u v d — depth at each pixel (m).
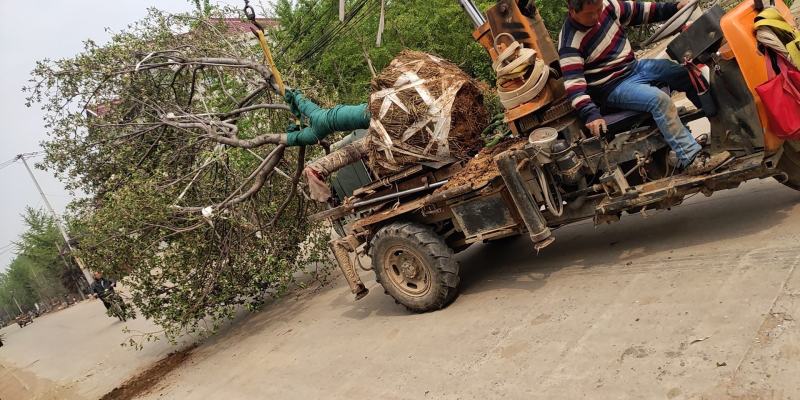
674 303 3.48
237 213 7.53
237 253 7.71
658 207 4.16
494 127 5.25
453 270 5.06
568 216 4.54
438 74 5.13
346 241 5.89
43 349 16.19
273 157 7.30
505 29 4.37
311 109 6.60
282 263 7.86
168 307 7.55
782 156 3.92
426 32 15.72
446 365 3.99
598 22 4.09
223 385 5.88
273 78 7.88
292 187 7.52
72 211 8.43
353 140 6.87
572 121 4.33
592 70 4.17
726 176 3.75
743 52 3.51
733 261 3.68
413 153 5.09
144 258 7.34
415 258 5.19
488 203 4.70
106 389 8.01
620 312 3.66
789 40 3.54
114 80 8.30
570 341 3.57
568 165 4.22
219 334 8.39
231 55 8.45
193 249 7.38
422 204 4.96
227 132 7.76
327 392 4.46
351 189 6.46
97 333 14.60
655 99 3.88
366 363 4.70
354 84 16.39
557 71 4.37
